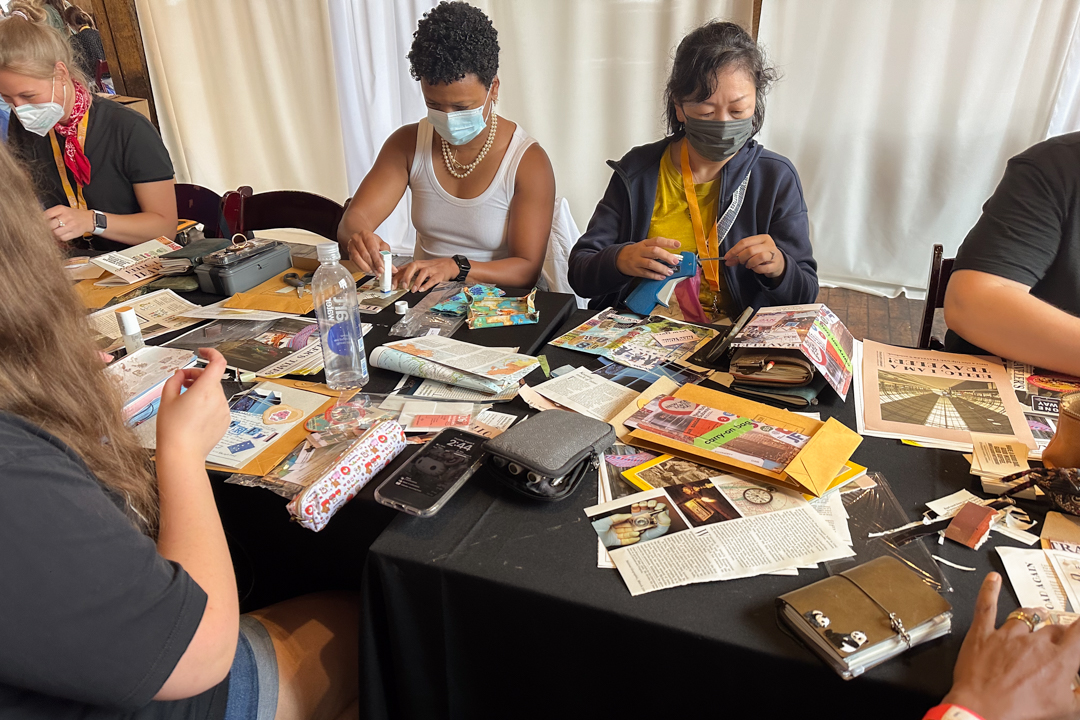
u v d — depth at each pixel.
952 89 2.74
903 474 0.91
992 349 1.19
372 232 1.78
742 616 0.70
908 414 1.05
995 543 0.78
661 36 2.95
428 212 2.00
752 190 1.64
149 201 2.16
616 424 1.03
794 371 1.09
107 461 0.66
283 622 0.96
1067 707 0.56
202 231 2.20
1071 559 0.75
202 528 0.67
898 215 3.03
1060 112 2.64
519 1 3.02
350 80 3.54
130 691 0.54
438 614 0.81
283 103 3.76
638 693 0.76
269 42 3.60
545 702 0.84
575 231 2.73
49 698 0.57
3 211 0.55
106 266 1.68
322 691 0.90
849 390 1.13
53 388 0.59
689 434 0.98
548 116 3.25
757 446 0.95
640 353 1.28
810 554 0.77
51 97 1.88
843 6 2.72
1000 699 0.56
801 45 2.84
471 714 0.89
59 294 0.60
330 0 3.35
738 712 0.72
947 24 2.64
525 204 1.90
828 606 0.67
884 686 0.63
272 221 2.21
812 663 0.65
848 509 0.84
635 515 0.85
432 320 1.44
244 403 1.11
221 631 0.61
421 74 1.68
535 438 0.90
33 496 0.50
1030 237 1.21
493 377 1.14
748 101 1.49
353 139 3.70
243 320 1.43
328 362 1.19
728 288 1.67
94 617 0.51
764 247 1.44
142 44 3.74
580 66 3.10
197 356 1.24
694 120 1.51
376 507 0.90
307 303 1.51
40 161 2.08
